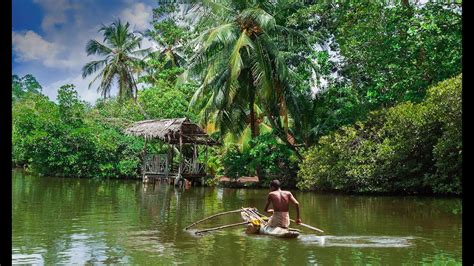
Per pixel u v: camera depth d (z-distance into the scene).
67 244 8.56
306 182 20.80
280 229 9.55
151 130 24.83
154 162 25.55
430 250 8.09
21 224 10.66
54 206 14.08
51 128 28.48
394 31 19.53
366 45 20.44
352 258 7.50
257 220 9.90
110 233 9.78
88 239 9.07
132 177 28.92
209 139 24.89
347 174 18.72
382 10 19.78
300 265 7.06
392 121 18.23
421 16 18.16
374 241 8.91
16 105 30.81
